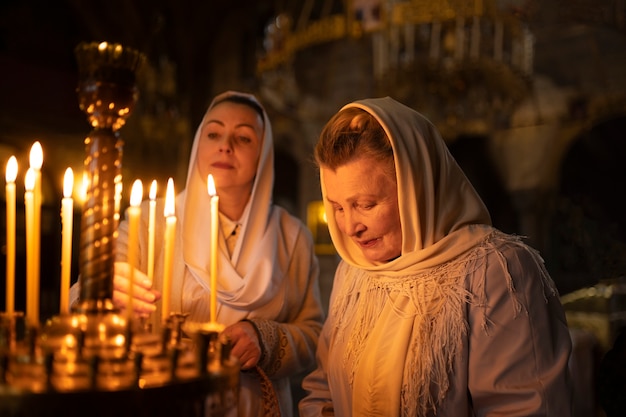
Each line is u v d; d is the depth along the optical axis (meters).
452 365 1.27
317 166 1.54
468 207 1.38
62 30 9.30
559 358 1.24
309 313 1.87
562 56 10.23
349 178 1.32
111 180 0.94
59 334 0.88
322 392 1.56
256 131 1.78
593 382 3.81
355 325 1.43
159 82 8.91
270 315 1.74
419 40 6.34
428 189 1.33
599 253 4.15
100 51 0.92
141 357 0.77
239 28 10.91
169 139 9.35
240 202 1.80
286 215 1.92
